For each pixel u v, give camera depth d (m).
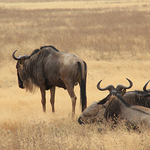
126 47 63.91
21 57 31.73
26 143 20.39
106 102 25.06
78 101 35.59
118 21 109.25
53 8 178.62
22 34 83.81
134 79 42.78
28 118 27.98
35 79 31.91
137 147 19.12
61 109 32.19
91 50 62.16
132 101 26.41
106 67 49.69
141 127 21.39
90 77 44.62
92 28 93.56
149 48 61.97
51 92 31.22
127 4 194.50
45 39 75.62
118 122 23.12
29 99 35.72
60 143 19.92
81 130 22.73
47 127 24.05
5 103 33.50
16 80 45.09
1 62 54.34
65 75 28.30
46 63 30.00
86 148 19.03
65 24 106.25
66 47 64.94
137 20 109.44
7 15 135.12
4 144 20.27
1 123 26.16
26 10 162.88
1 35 83.69
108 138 21.17
